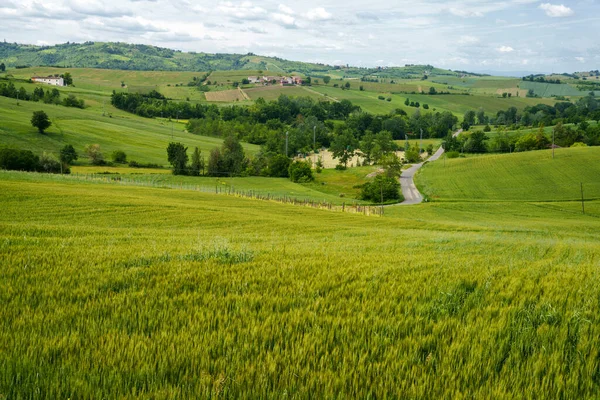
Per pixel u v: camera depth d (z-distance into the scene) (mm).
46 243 11016
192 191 73000
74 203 43031
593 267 10234
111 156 121375
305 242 17797
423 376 3836
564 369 4145
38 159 95438
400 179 122438
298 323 5109
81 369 3754
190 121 190875
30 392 3391
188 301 5906
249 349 4258
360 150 175875
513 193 96312
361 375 3850
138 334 4637
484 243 18750
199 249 10453
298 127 190375
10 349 4066
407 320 5270
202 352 4152
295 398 3418
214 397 3371
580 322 5387
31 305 5531
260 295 6273
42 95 193625
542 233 43656
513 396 3648
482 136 162750
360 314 5473
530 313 5711
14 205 39250
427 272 8531
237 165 121000
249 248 12383
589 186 95562
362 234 28062
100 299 5789
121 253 9805
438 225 50219
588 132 156125
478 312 5797
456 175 115875
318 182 118875
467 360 4246
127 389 3477
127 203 45969
